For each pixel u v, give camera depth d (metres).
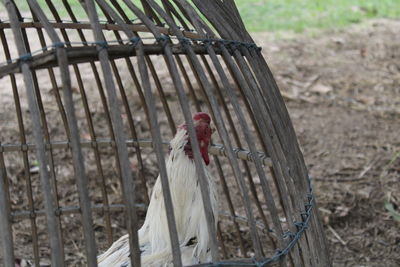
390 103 6.52
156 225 2.72
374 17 9.41
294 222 2.34
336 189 4.90
